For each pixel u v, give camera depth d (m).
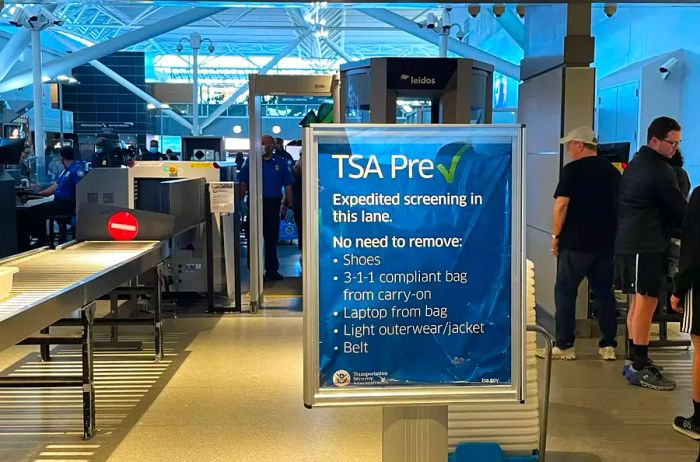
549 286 6.22
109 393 4.57
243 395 4.52
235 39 26.89
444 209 2.12
